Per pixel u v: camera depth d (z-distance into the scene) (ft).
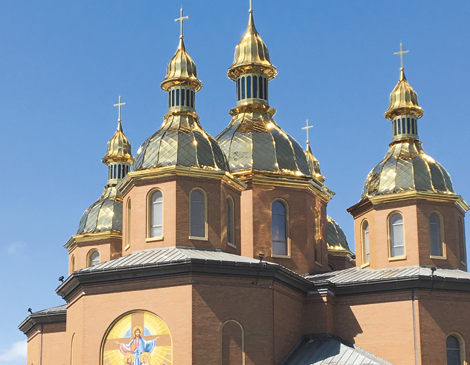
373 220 143.23
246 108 156.04
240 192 139.64
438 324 131.44
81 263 175.32
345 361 125.59
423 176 141.79
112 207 176.45
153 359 118.83
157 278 120.98
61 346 155.74
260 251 144.46
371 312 134.31
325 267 156.46
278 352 125.29
